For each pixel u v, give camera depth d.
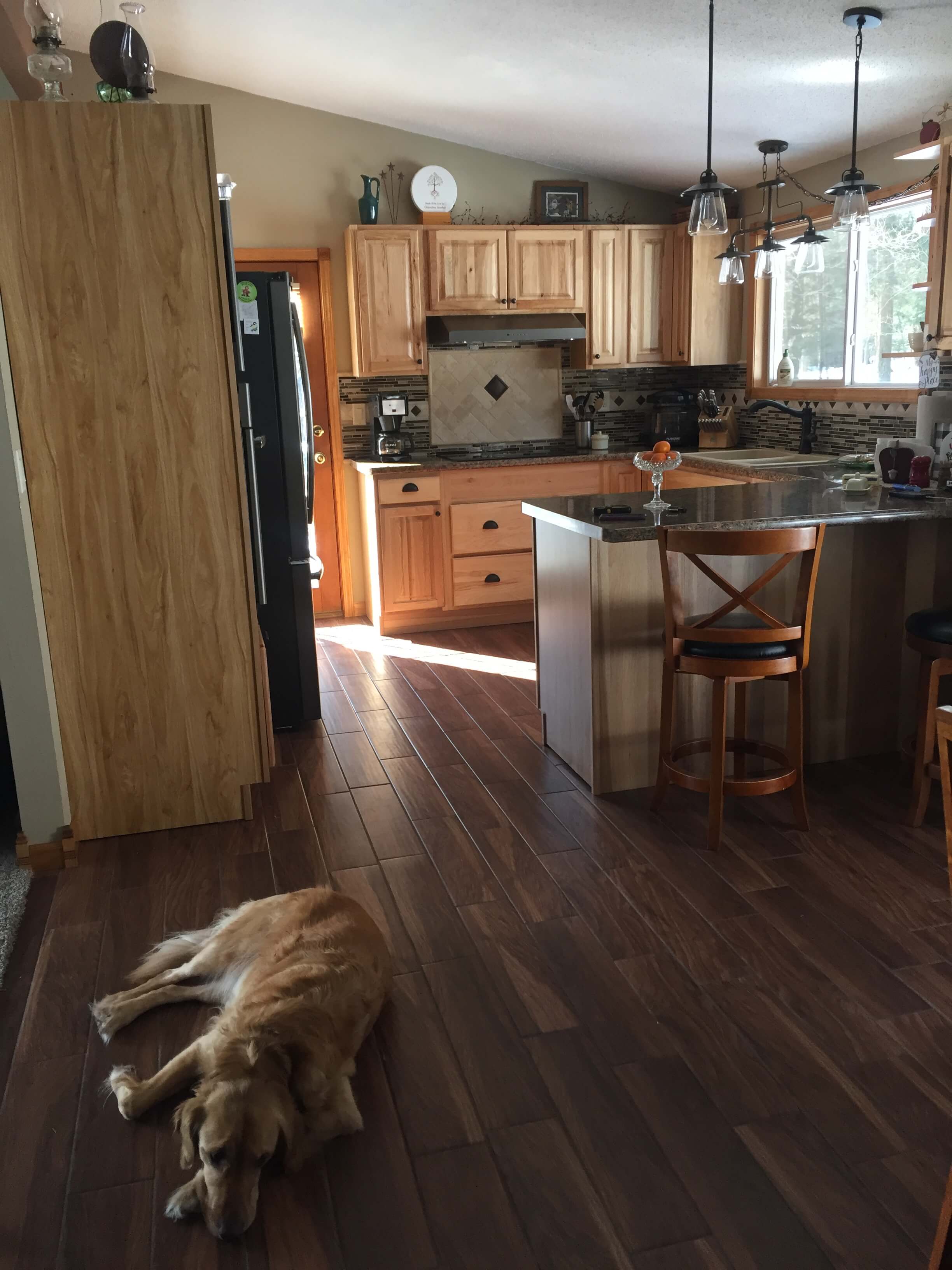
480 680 4.66
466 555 5.49
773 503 3.38
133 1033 2.15
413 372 5.47
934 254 4.03
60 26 2.80
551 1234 1.61
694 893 2.66
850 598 3.43
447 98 4.86
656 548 3.19
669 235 5.71
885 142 4.59
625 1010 2.18
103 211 2.75
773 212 5.48
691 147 5.04
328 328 5.59
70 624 2.96
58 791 2.89
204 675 3.09
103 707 3.04
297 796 3.40
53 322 2.78
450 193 5.48
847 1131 1.81
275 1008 1.86
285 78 4.96
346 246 5.45
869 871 2.75
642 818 3.14
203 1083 1.74
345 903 2.28
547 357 6.05
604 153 5.34
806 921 2.50
